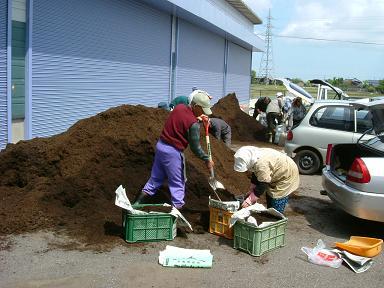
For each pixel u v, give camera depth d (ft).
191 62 63.41
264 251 17.20
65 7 33.88
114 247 16.85
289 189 19.25
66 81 34.94
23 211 18.54
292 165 19.17
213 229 18.80
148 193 19.39
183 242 17.80
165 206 18.85
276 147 49.47
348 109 33.19
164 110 26.96
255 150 18.29
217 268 15.74
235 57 90.58
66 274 14.57
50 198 19.48
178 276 14.92
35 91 31.42
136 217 17.10
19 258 15.51
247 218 17.31
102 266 15.28
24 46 30.22
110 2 40.24
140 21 46.39
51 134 33.63
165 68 54.19
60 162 21.11
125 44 43.68
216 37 74.90
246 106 93.20
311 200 26.14
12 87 29.40
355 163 19.01
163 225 17.62
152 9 48.83
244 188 25.73
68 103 35.50
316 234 20.01
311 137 33.78
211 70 73.92
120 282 14.26
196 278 14.85
